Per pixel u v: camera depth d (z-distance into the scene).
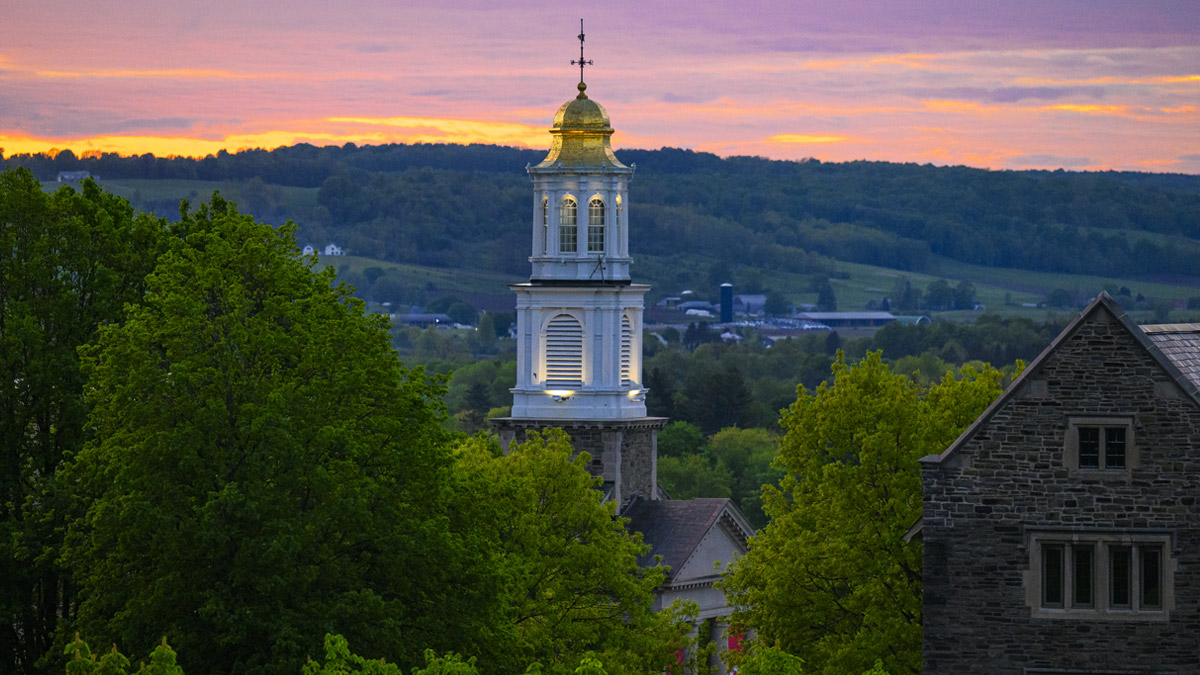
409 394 85.19
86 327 90.75
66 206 93.12
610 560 107.00
